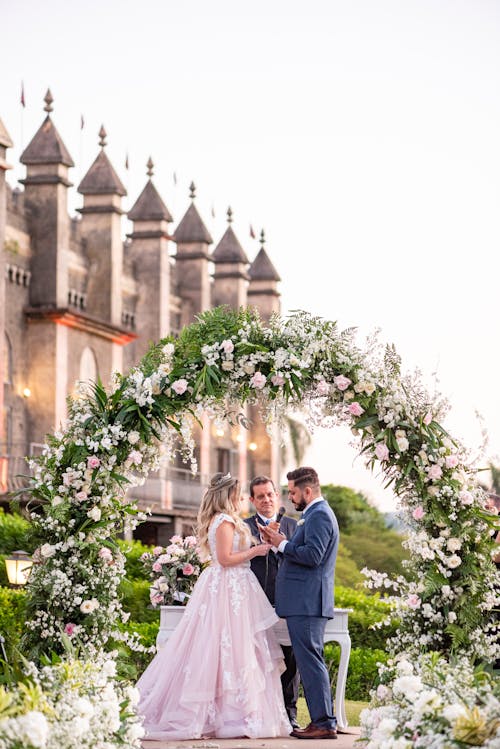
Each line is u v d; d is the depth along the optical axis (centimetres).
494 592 891
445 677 704
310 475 877
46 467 930
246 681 854
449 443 916
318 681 845
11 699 585
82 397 955
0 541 1953
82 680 671
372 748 633
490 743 584
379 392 908
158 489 3397
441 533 895
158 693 866
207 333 927
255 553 890
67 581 891
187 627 882
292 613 855
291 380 898
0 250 2883
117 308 3519
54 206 3212
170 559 1016
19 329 3153
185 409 921
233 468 4394
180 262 4188
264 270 4584
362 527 5019
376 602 1653
